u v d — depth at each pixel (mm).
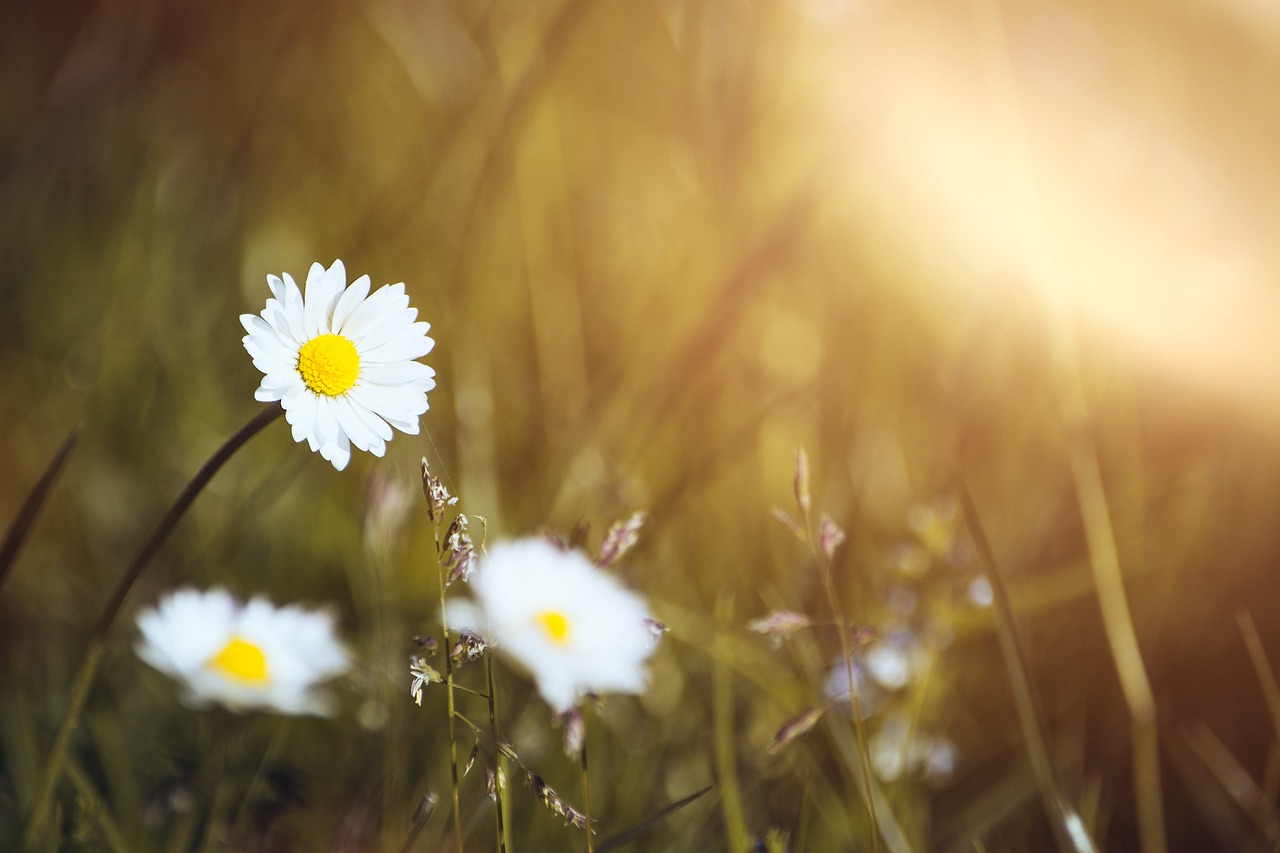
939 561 386
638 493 410
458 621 336
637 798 365
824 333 483
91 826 320
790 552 425
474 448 423
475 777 346
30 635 391
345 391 280
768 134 472
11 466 452
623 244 544
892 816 340
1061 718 396
